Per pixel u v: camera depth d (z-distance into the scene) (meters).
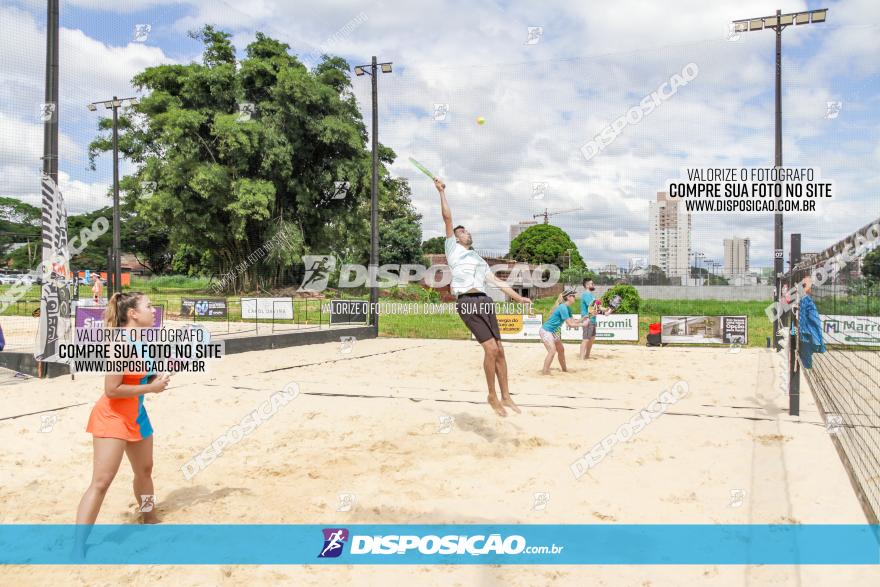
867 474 4.61
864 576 3.02
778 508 3.96
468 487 4.45
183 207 32.00
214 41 33.44
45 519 3.87
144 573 3.11
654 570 3.11
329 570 3.14
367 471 4.84
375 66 16.77
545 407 7.29
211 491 4.39
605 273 26.22
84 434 5.96
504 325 16.83
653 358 12.78
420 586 2.95
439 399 7.74
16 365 9.23
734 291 24.88
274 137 32.59
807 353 7.84
